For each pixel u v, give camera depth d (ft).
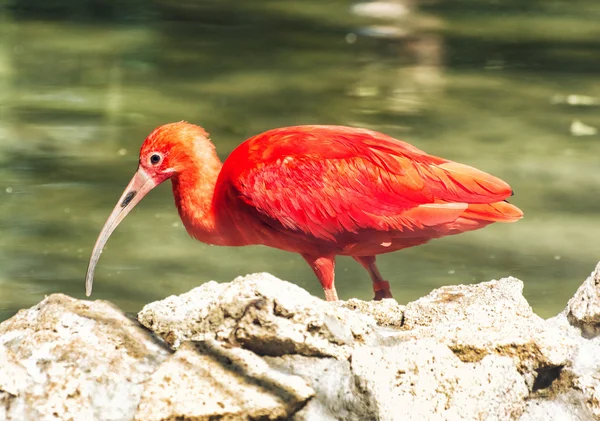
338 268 42.34
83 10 92.58
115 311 24.18
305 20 90.07
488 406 23.07
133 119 60.85
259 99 65.62
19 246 42.70
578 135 58.75
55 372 22.62
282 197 29.01
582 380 23.88
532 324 24.63
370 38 83.66
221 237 30.81
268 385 22.35
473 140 57.41
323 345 23.11
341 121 60.85
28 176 50.83
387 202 28.73
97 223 45.39
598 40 85.10
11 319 24.45
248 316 23.04
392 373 23.07
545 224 45.98
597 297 25.36
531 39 84.79
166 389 22.08
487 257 42.88
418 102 65.46
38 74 71.20
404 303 38.19
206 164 30.60
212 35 84.23
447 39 83.82
